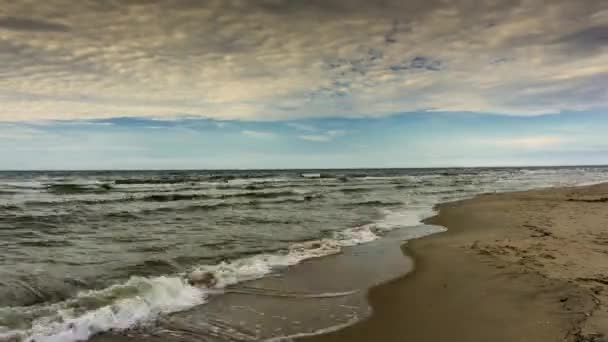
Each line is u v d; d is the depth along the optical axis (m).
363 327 4.84
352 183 42.22
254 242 10.35
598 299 5.00
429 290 6.21
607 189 25.94
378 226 12.86
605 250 8.05
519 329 4.47
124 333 4.59
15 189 29.42
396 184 40.00
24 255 8.50
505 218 13.74
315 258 8.52
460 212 16.17
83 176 61.44
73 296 5.89
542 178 52.97
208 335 4.61
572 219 12.70
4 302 5.50
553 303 5.12
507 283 6.14
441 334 4.55
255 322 5.01
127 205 19.30
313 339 4.50
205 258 8.52
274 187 34.81
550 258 7.37
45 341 4.24
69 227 12.54
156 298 5.66
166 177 57.38
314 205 19.83
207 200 22.48
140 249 9.28
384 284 6.62
